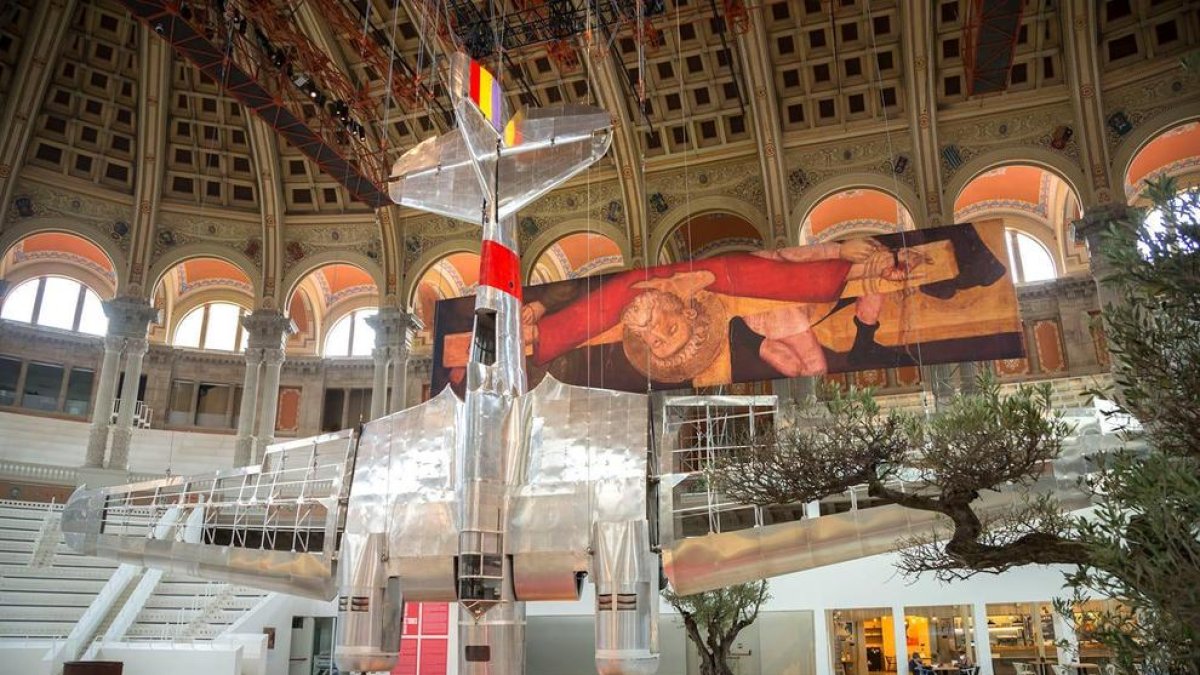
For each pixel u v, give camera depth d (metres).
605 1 26.11
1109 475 6.71
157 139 32.62
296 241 34.69
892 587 19.03
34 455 34.41
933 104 28.36
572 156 11.91
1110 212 25.92
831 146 30.03
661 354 26.30
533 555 10.00
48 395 37.88
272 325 33.62
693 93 30.66
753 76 29.03
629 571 9.66
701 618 17.08
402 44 29.86
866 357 24.38
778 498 9.88
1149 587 5.61
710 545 10.47
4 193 30.20
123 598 21.97
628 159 31.09
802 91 29.78
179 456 37.59
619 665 9.38
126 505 13.84
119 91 32.19
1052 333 35.03
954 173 28.50
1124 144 26.44
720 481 10.59
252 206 34.72
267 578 12.28
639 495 9.98
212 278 41.75
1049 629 17.97
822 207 35.50
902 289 24.58
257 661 19.55
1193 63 6.54
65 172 32.16
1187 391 6.02
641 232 31.22
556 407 10.83
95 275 40.00
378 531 10.78
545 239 32.50
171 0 20.53
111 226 32.81
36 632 20.61
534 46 29.23
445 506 10.48
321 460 31.47
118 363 31.88
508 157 11.93
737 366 25.44
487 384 10.66
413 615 21.98
